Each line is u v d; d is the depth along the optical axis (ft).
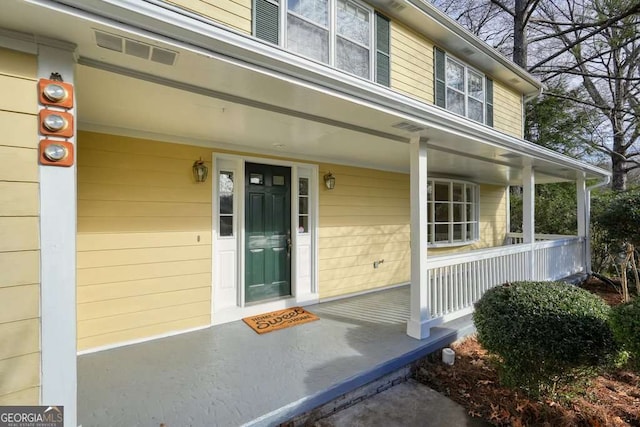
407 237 20.80
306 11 12.22
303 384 8.20
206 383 8.26
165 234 11.58
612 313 7.45
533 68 38.37
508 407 8.23
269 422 7.02
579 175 23.06
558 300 8.39
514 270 16.15
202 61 6.00
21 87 4.99
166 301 11.56
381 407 8.40
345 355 9.87
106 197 10.53
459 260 12.90
